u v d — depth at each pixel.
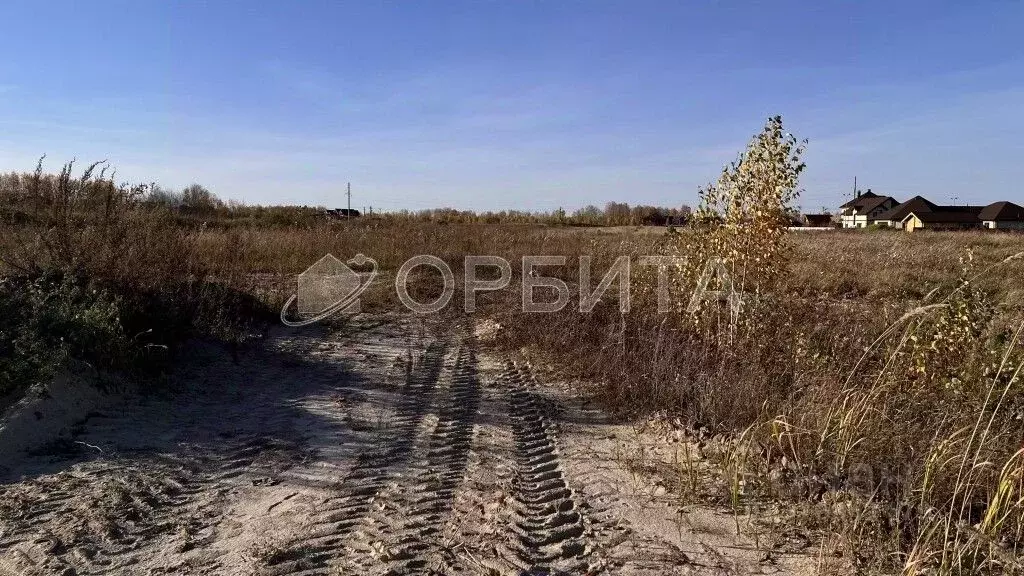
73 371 5.85
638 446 5.11
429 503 4.13
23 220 7.97
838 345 6.37
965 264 6.49
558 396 6.51
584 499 4.18
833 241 23.88
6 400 5.36
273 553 3.47
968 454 3.73
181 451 5.00
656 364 6.28
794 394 5.24
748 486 4.21
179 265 8.45
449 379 7.16
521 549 3.54
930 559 3.17
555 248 16.86
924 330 5.25
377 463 4.81
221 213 30.64
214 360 7.52
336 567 3.36
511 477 4.55
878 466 4.06
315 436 5.38
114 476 4.50
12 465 4.64
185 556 3.49
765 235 7.17
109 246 7.59
